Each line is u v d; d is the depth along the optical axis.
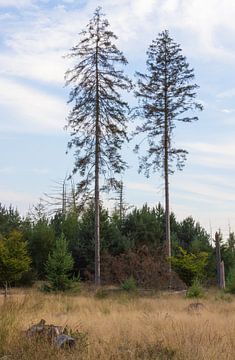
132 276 29.06
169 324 9.62
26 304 10.62
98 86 31.70
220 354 6.35
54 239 42.31
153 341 7.29
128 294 24.89
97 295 23.95
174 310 16.55
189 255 32.22
